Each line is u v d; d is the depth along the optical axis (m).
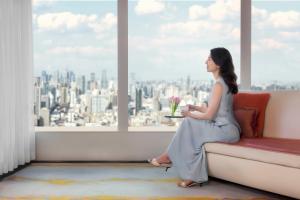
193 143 3.19
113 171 3.68
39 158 4.14
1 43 3.31
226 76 3.25
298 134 3.30
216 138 3.08
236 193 2.93
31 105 4.00
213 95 3.21
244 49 4.12
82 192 2.92
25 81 3.86
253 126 3.40
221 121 3.20
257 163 2.78
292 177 2.54
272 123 3.46
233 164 2.96
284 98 3.46
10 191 2.94
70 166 3.91
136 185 3.15
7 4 3.44
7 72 3.46
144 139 4.14
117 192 2.92
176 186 3.13
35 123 4.38
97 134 4.13
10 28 3.53
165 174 3.56
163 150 4.14
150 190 2.99
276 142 2.94
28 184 3.17
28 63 3.93
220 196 2.84
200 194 2.89
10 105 3.54
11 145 3.56
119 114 4.16
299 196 2.53
